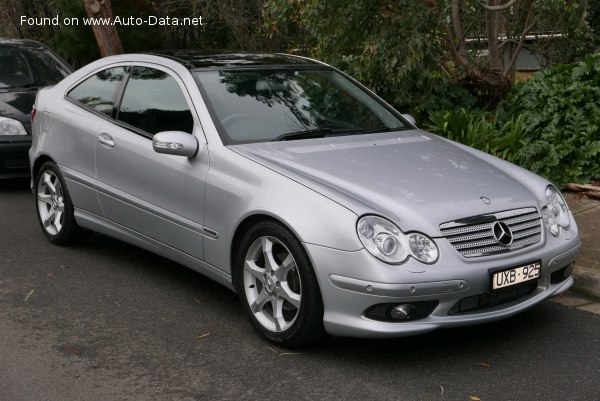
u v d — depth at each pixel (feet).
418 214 13.74
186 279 18.78
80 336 15.47
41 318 16.38
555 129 26.84
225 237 15.48
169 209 16.89
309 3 29.48
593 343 15.15
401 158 16.03
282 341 14.61
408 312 13.30
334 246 13.39
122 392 13.14
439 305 13.46
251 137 16.29
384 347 14.87
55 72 31.17
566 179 25.52
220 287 18.25
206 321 16.21
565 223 15.71
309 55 36.96
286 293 14.35
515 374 13.80
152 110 17.87
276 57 19.54
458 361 14.30
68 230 20.57
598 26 41.75
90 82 20.18
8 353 14.65
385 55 28.40
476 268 13.56
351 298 13.33
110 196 18.53
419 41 27.89
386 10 28.84
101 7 35.37
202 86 17.12
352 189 14.29
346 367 14.05
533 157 26.27
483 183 15.23
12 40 32.48
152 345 15.03
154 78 18.29
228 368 14.05
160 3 44.60
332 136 16.99
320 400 12.86
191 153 16.02
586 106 26.71
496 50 32.63
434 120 29.94
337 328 13.61
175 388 13.29
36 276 18.94
